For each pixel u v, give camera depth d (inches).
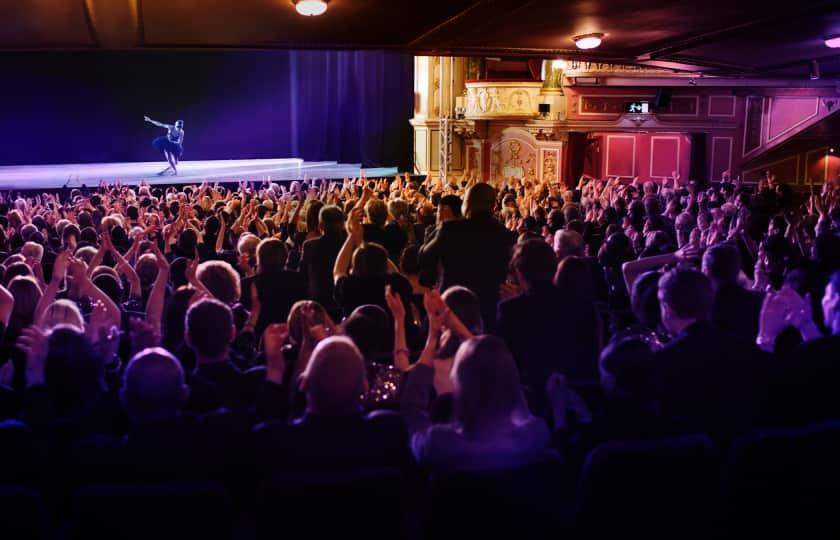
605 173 764.0
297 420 106.3
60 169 825.5
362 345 129.0
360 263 170.7
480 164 781.3
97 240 279.6
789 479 106.9
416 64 821.2
